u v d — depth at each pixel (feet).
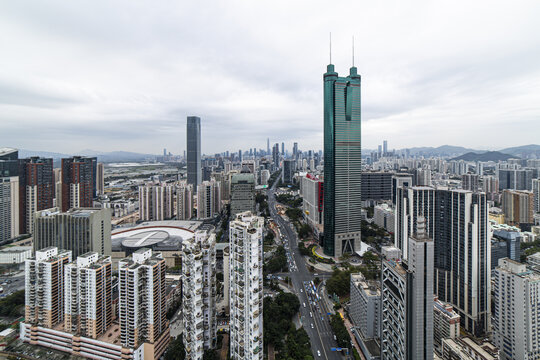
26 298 636.07
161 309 616.80
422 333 428.56
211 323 578.66
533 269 634.02
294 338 652.89
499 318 595.88
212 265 581.94
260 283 485.56
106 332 613.52
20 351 609.83
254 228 483.10
